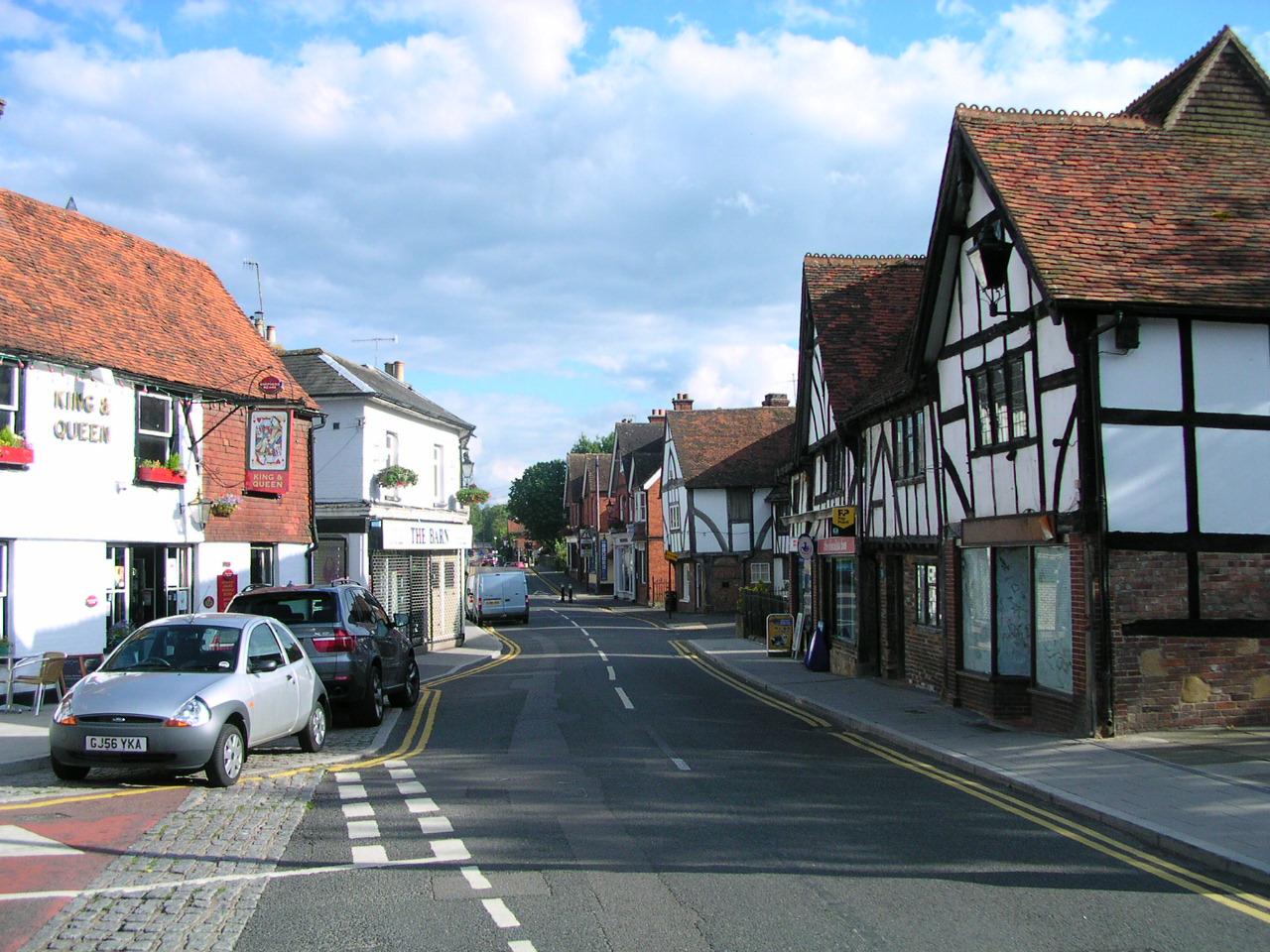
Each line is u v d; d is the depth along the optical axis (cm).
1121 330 1116
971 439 1421
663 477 5441
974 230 1395
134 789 917
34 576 1427
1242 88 1472
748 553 4647
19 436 1384
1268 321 1150
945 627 1531
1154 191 1295
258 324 2977
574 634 3747
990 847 724
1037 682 1276
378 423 2755
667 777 997
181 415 1745
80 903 589
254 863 679
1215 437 1140
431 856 697
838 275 2200
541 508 10344
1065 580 1216
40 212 1827
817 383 2270
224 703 940
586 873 656
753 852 709
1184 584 1131
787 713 1536
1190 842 703
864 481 1967
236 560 1914
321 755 1141
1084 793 870
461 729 1380
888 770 1046
